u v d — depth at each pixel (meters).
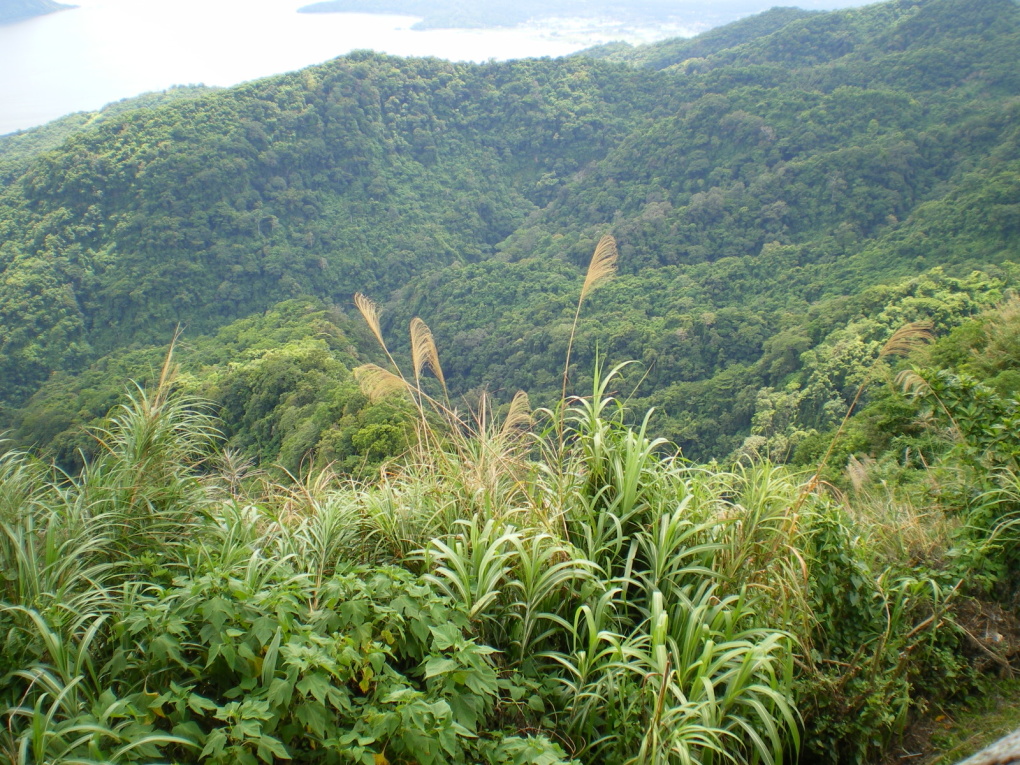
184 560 2.69
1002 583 3.03
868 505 4.13
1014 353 7.93
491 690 2.00
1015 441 3.50
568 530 2.81
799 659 2.46
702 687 2.07
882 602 2.79
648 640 2.46
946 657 2.60
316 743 1.84
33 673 1.81
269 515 3.03
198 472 3.61
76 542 2.50
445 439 3.43
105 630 2.15
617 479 2.79
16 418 27.28
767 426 22.83
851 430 10.20
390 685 1.92
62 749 1.63
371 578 2.39
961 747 2.29
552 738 2.17
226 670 2.01
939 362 9.31
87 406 24.34
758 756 2.17
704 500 2.92
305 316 34.16
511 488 3.00
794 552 2.50
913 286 27.05
